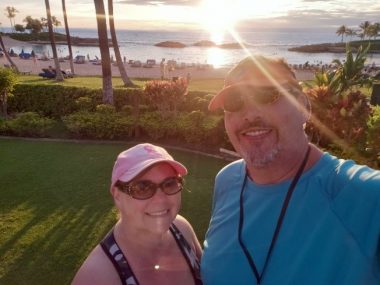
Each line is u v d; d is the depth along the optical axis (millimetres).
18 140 3906
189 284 696
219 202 761
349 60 4172
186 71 11828
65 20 10969
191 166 2994
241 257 643
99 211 2193
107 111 4234
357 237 525
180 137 3625
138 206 648
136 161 650
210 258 693
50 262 1700
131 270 632
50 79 8695
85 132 3928
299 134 626
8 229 1994
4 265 1688
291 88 622
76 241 1866
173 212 678
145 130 3764
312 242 561
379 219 512
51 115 4887
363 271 517
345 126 2080
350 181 556
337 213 551
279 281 585
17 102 5012
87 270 625
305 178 607
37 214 2170
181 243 714
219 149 3320
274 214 625
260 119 617
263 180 661
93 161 3154
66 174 2844
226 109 645
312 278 550
